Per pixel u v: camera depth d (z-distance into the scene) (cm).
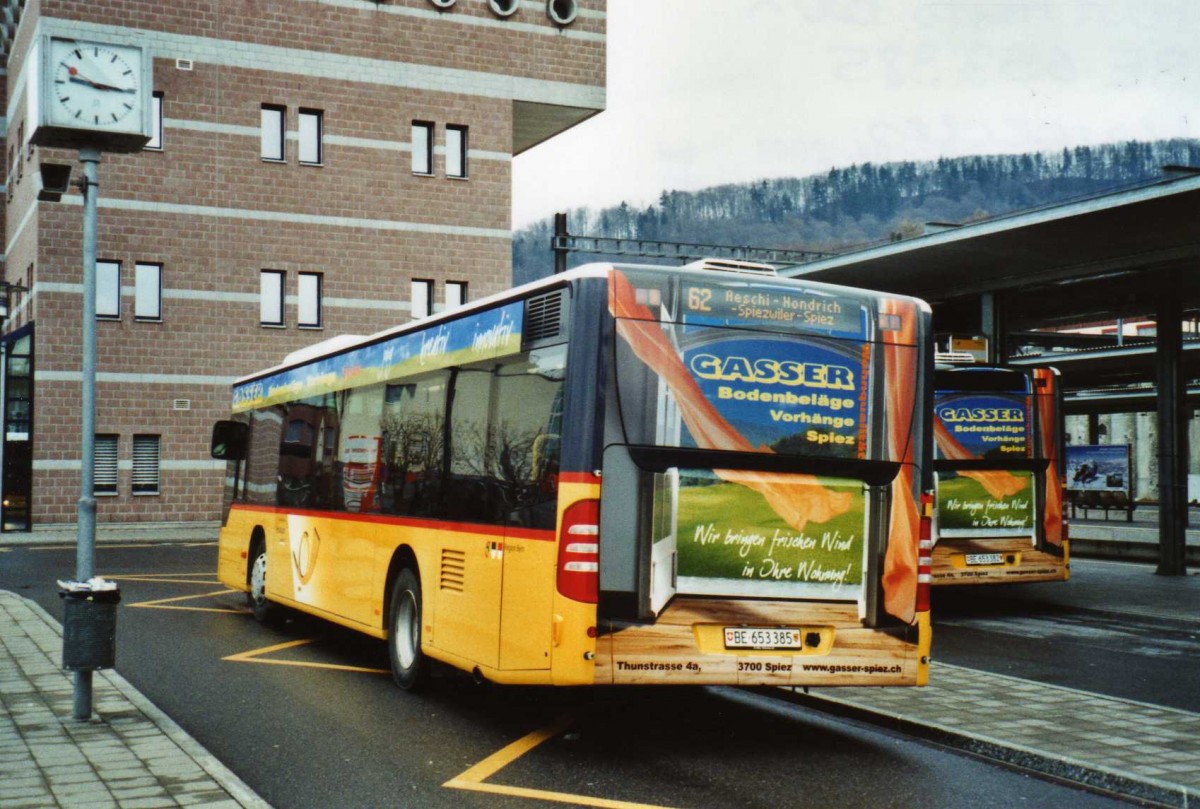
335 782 655
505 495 773
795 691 923
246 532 1429
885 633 759
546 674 702
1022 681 969
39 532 2969
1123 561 2423
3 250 4050
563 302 728
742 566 725
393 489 978
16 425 3039
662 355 718
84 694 764
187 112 3250
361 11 3447
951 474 1495
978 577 1498
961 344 1884
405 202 3488
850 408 761
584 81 3700
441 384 897
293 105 3369
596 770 689
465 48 3566
